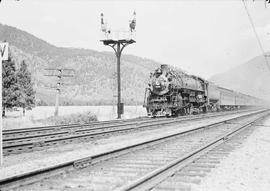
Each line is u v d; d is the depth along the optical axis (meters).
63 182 6.77
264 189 6.45
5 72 37.59
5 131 16.64
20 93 38.84
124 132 18.23
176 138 14.99
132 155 10.23
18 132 16.05
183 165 8.33
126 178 7.00
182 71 35.31
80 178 7.19
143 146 11.76
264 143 13.48
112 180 6.99
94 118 29.00
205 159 9.50
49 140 13.02
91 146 12.83
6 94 37.53
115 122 24.88
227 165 8.71
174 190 6.10
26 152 11.29
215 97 46.91
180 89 32.75
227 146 12.34
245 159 9.66
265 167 8.57
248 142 13.73
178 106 31.94
